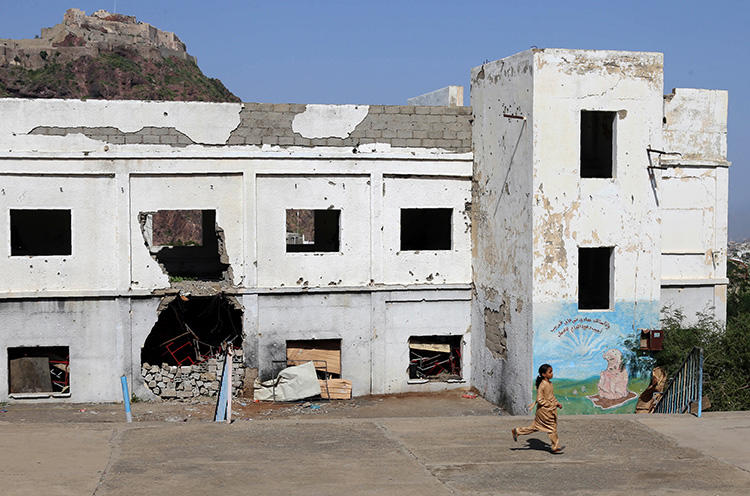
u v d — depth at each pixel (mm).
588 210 19172
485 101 21625
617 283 19375
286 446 12531
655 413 16094
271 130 21578
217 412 16203
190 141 21188
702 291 22953
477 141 22281
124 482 10414
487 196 21609
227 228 21516
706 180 22875
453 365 23297
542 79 18812
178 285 21578
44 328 20844
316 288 21891
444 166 22469
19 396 20859
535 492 10422
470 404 21406
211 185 21406
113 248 21062
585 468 11531
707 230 22953
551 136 18922
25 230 25234
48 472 10719
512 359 20062
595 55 19094
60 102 20609
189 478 10648
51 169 20594
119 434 13023
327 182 21922
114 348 21172
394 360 22547
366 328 22344
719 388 18203
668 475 11211
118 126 20906
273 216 21688
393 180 22297
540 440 13180
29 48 115562
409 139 22281
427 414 20469
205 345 22656
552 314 19016
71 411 20328
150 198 21188
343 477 10883
